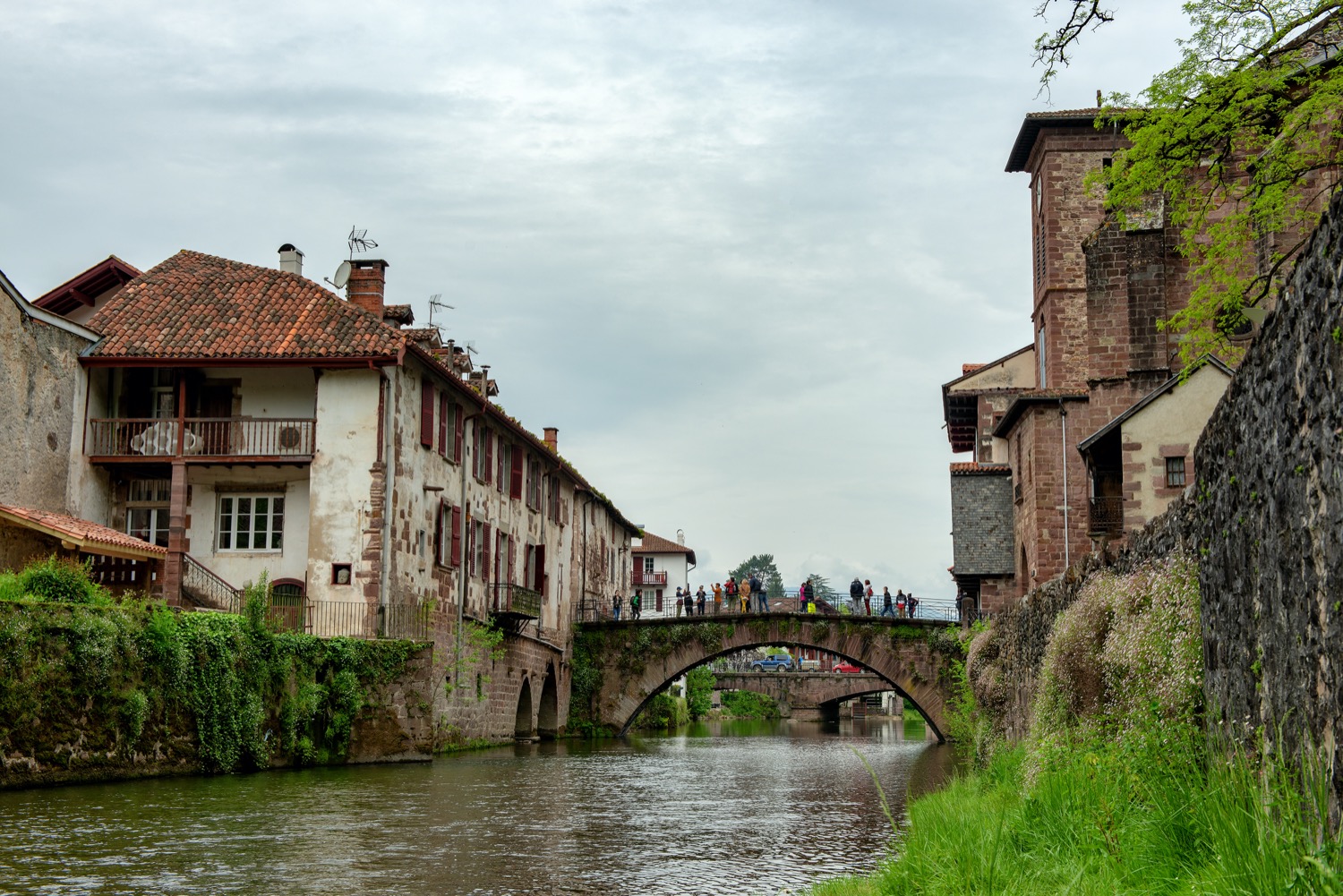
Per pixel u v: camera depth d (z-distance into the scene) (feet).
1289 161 68.74
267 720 91.86
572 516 193.67
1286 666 30.96
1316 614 28.55
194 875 47.32
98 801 67.21
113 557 106.22
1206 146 69.82
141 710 77.46
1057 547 135.03
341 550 115.85
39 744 71.05
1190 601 44.14
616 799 81.87
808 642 171.53
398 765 100.73
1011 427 152.56
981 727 98.37
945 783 96.48
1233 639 37.04
